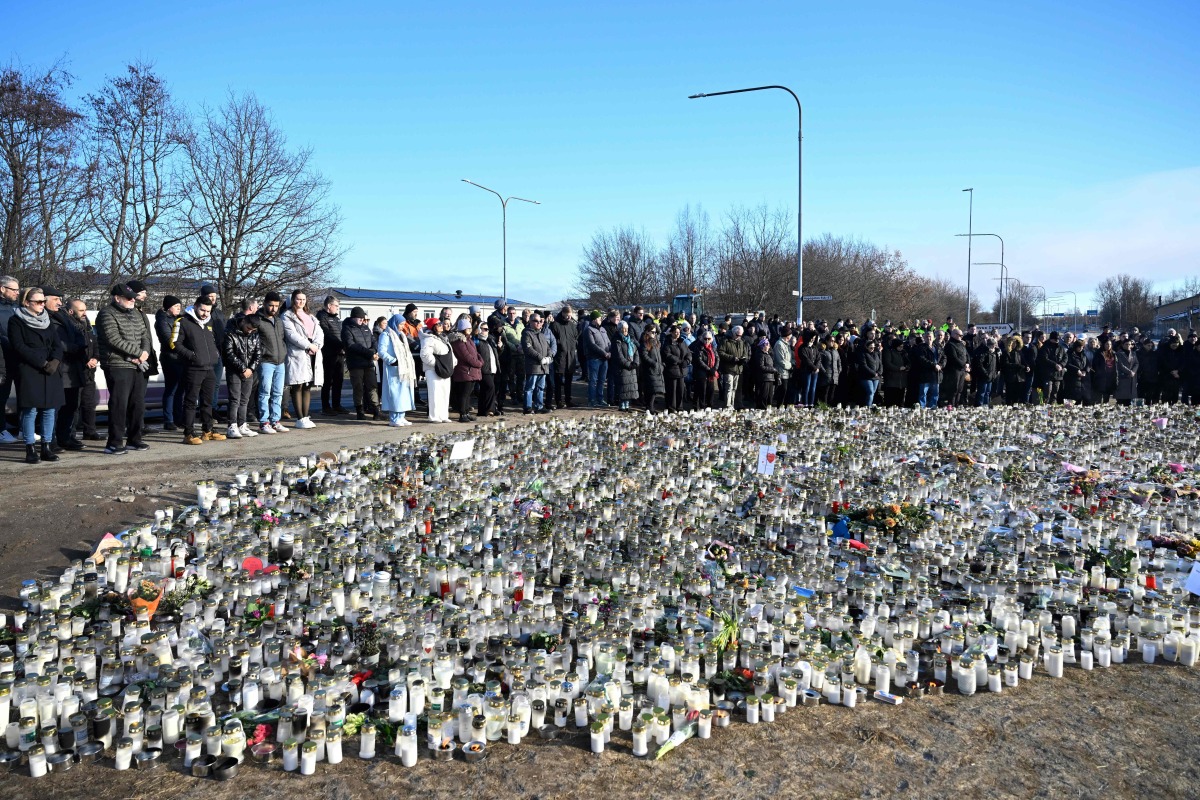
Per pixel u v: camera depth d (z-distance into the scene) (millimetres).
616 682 5070
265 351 13047
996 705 5297
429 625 5539
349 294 44156
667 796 4137
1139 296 99938
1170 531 9078
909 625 5957
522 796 4105
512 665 5152
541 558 7215
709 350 18062
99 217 28312
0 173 25438
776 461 11086
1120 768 4562
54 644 5129
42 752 4199
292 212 34188
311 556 6902
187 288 31094
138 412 11367
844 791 4234
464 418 15359
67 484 9234
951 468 11695
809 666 5285
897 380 19250
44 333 10109
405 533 7566
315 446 11984
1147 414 18031
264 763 4359
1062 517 9281
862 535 8398
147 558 6484
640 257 56094
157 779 4188
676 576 6824
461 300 51188
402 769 4328
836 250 63625
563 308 18312
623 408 17828
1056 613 6547
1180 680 5797
